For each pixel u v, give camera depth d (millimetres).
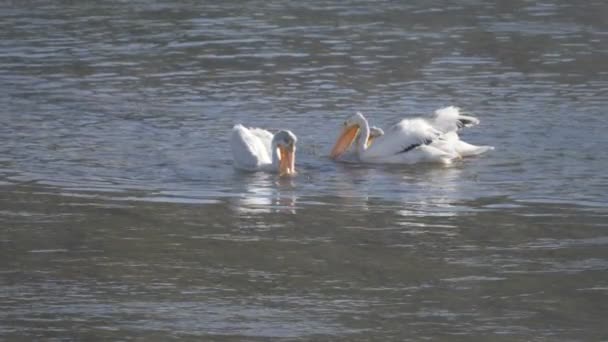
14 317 10953
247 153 17438
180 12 33438
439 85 23516
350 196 15781
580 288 11891
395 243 13500
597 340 10453
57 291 11719
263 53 27188
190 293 11703
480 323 10898
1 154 17922
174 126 20109
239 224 14281
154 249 13195
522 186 16234
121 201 15328
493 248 13297
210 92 22984
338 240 13609
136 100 22266
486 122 20281
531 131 19625
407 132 18000
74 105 21781
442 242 13539
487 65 25609
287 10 33812
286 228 14109
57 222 14258
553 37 29047
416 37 29188
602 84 23438
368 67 25484
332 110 21375
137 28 30734
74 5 34875
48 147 18453
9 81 24047
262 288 11875
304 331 10656
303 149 18719
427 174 17125
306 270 12477
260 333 10602
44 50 27625
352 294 11711
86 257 12859
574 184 16297
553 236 13758
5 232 13797
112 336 10500
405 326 10797
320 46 28047
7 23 31500
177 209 14969
